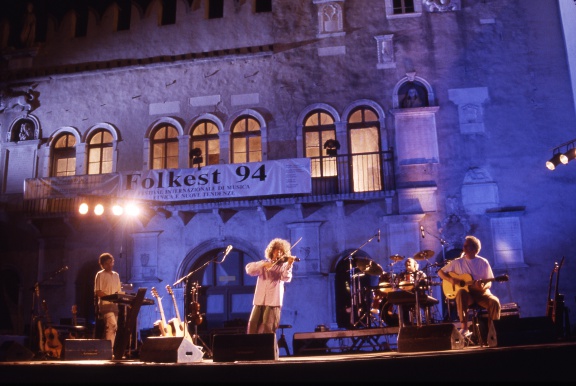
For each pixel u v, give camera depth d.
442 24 17.12
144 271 16.89
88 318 17.03
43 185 17.19
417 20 17.22
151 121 17.75
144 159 17.56
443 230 15.92
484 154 16.30
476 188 16.08
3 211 17.89
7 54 18.73
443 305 15.33
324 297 15.98
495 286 15.55
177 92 17.81
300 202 16.19
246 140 17.34
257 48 17.56
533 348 6.80
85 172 17.80
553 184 15.98
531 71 16.66
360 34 17.33
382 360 6.55
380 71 17.03
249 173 16.23
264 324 8.36
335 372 6.53
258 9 18.27
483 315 9.77
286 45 17.55
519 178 16.09
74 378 7.02
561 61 16.64
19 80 18.61
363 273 13.45
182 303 16.62
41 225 17.58
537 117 16.39
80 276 17.19
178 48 18.06
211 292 16.88
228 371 6.66
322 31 17.45
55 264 17.30
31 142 18.17
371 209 16.30
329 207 16.45
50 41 18.72
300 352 13.88
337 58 17.28
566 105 16.39
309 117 17.19
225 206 16.44
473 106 16.56
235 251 17.05
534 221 15.82
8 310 17.53
